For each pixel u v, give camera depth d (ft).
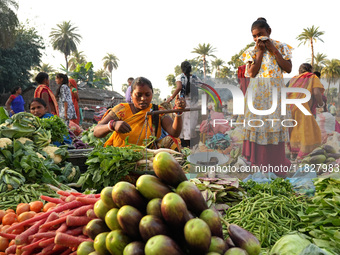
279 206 7.75
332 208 7.07
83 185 10.52
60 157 13.23
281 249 6.19
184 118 17.49
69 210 6.91
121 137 11.69
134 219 4.77
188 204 4.93
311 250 5.59
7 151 10.82
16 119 13.05
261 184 8.56
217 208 8.20
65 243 5.90
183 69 18.31
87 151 14.47
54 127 15.66
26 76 139.64
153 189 5.02
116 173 10.09
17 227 6.98
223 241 4.68
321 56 155.63
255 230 7.19
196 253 4.48
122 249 4.76
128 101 27.66
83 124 50.31
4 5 110.11
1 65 128.06
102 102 91.86
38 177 11.03
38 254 6.19
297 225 7.27
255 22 11.82
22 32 141.49
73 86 27.96
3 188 10.02
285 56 11.89
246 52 12.06
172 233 4.74
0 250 7.25
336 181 7.73
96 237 5.11
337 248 6.18
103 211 5.24
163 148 11.17
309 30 153.79
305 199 8.33
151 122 11.72
